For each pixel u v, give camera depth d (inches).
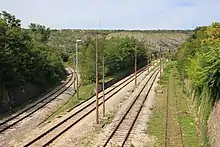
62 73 3762.3
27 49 2471.7
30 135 1237.7
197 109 1567.4
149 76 3971.5
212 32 1987.0
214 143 960.3
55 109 1947.6
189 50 2564.0
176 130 1284.4
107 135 1206.3
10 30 2164.1
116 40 4357.8
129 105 1857.8
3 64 1908.2
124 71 4156.0
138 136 1208.2
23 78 2219.5
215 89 1112.8
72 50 5772.6
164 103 1972.2
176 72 4498.0
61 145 1111.6
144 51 5551.2
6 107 1823.3
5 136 1283.2
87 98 2174.0
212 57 1112.8
